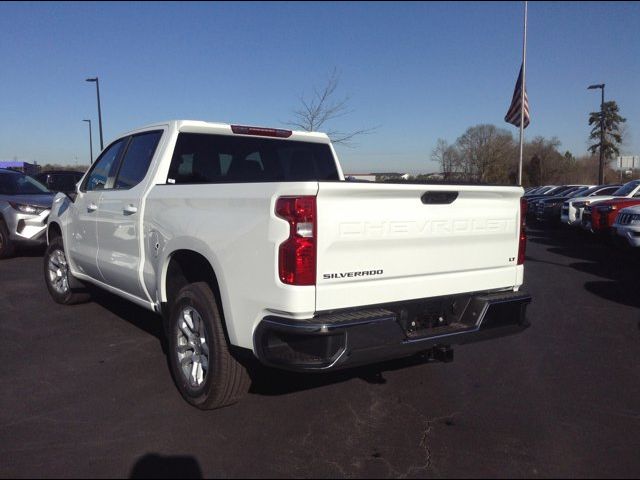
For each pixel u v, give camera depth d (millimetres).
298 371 3273
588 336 6195
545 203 21438
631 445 3678
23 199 10875
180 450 3529
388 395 4434
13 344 5602
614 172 61062
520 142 21484
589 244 15961
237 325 3584
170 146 4812
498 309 4066
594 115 61719
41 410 4094
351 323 3289
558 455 3533
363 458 3465
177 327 4215
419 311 3789
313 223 3238
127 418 3969
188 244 3982
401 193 3531
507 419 4039
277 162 5570
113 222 5227
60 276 7004
